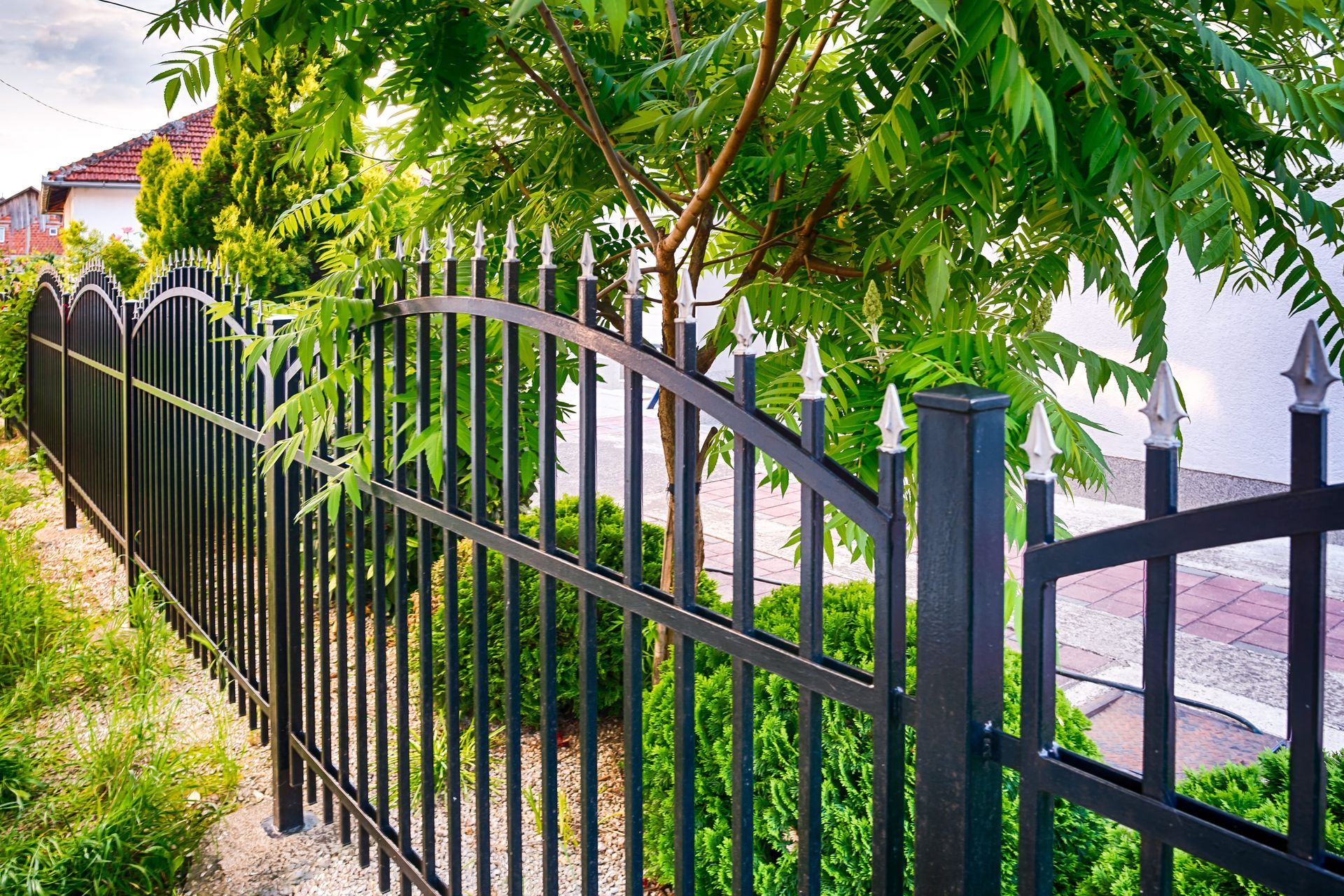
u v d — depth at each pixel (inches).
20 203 2261.3
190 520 179.2
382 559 101.9
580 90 88.2
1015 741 43.7
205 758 143.7
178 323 179.0
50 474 373.1
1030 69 69.1
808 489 51.8
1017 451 72.9
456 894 91.0
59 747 153.3
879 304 85.9
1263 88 61.4
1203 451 291.9
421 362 91.3
